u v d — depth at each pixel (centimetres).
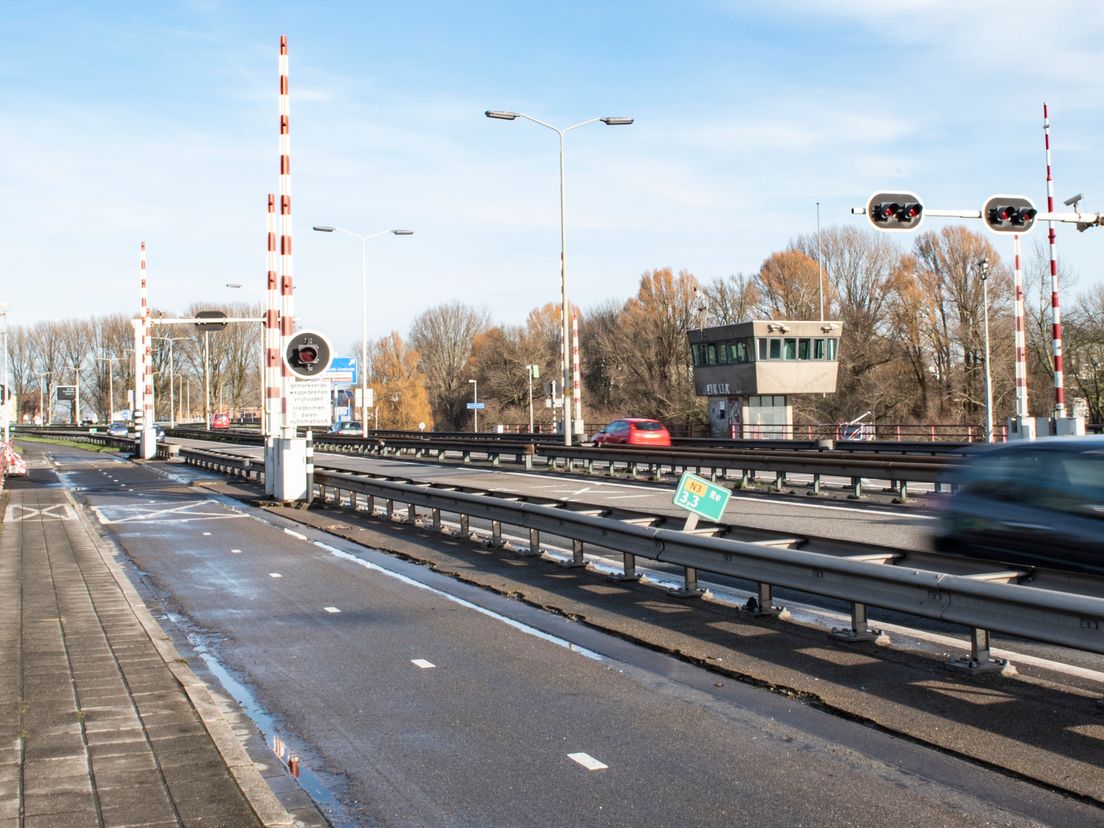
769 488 2470
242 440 6384
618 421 4103
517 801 526
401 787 550
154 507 2278
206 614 1045
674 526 1141
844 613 997
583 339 10688
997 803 511
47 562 1372
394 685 759
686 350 9125
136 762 557
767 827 486
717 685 745
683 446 4734
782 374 5656
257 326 13638
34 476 3572
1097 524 852
